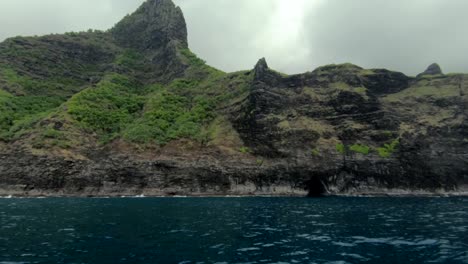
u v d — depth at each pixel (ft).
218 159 269.64
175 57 448.24
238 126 306.96
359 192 264.11
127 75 439.63
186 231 93.35
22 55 410.52
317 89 331.36
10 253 67.87
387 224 107.96
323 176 265.54
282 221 114.11
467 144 294.66
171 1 527.81
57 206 162.40
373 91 339.77
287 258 65.00
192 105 353.92
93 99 334.44
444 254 67.97
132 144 276.21
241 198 222.07
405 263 61.67
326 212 141.49
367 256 66.54
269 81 328.08
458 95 323.78
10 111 315.78
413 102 328.70
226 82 370.32
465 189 277.23
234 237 84.99
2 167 246.27
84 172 247.91
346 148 282.97
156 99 351.87
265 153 277.03
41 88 379.35
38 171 241.35
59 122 283.59
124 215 128.36
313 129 294.87
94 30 530.27
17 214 130.62
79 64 453.99
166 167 258.37
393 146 285.43
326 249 72.33
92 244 76.18
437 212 143.13
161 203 180.96
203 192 248.52
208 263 61.31
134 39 531.09
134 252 68.95
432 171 277.64
